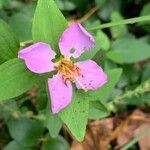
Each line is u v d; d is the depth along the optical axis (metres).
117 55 0.19
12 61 0.12
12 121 0.18
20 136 0.18
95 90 0.13
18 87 0.12
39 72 0.12
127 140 0.21
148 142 0.21
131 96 0.20
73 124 0.12
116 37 0.21
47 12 0.12
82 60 0.13
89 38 0.12
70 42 0.12
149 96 0.20
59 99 0.12
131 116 0.21
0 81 0.12
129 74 0.21
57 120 0.15
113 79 0.14
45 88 0.13
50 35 0.12
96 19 0.22
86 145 0.20
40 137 0.19
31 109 0.19
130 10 0.23
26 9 0.20
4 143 0.19
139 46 0.20
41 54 0.12
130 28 0.23
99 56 0.14
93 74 0.13
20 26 0.19
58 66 0.13
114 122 0.21
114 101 0.19
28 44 0.16
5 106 0.18
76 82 0.13
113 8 0.22
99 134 0.21
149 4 0.22
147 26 0.22
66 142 0.19
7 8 0.20
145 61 0.23
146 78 0.21
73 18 0.22
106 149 0.21
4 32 0.14
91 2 0.22
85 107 0.12
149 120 0.21
